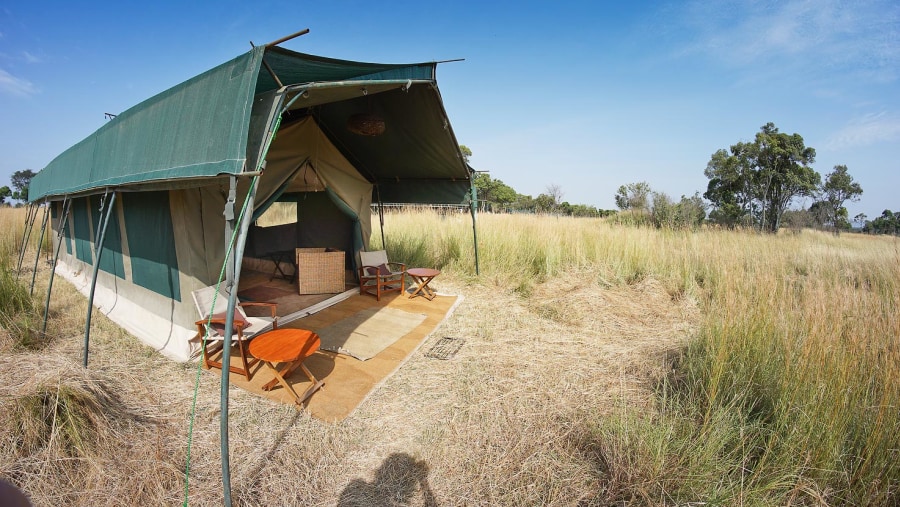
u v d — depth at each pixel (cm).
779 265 596
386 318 593
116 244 596
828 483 242
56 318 549
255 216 514
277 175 547
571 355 471
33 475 252
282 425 322
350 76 403
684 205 1416
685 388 368
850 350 289
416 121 585
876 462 238
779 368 326
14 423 272
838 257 819
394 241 1063
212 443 296
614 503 245
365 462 285
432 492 259
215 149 308
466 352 480
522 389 386
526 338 528
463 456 291
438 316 605
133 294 556
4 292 519
